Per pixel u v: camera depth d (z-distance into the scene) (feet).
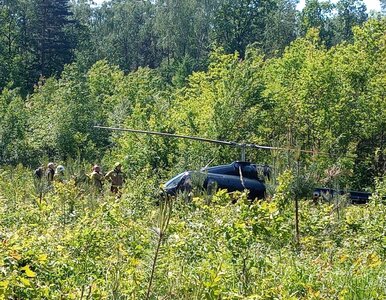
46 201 46.93
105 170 116.67
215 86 114.52
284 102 113.39
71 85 161.79
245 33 294.87
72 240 29.17
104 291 21.75
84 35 328.49
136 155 103.40
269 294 22.47
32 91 278.05
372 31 125.49
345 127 113.39
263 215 27.61
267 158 98.43
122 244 28.63
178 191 52.60
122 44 373.20
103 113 154.92
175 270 24.07
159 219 18.83
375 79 115.85
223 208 34.63
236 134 106.01
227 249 26.71
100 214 33.78
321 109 114.32
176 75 247.50
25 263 23.41
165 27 347.77
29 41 298.35
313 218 39.58
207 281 22.57
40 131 148.25
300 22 321.32
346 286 25.27
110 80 194.08
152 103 145.28
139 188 55.42
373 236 35.65
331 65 117.60
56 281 23.86
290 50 133.49
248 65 112.06
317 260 29.71
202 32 344.28
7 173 75.97
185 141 103.81
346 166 92.63
